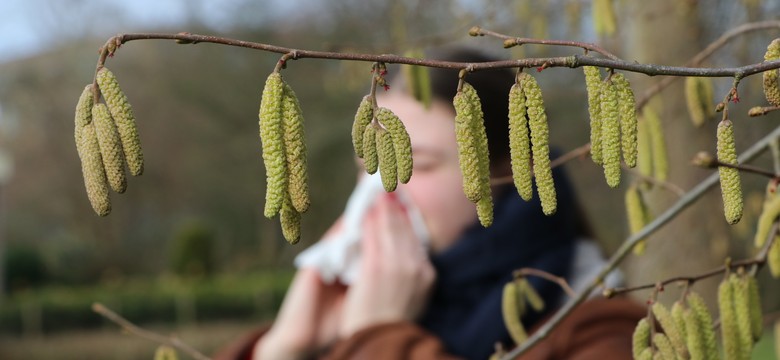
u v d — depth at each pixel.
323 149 22.67
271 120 1.39
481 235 2.72
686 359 1.86
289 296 3.38
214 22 24.38
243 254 29.81
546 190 1.50
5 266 29.66
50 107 31.72
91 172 1.42
